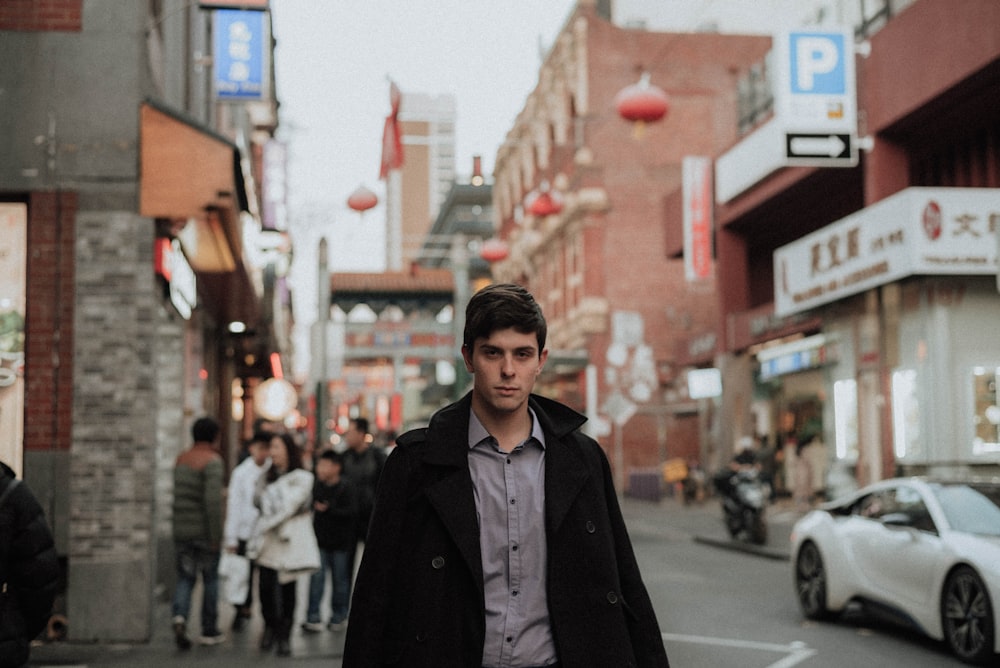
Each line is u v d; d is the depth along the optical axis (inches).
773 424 1182.9
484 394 110.0
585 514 109.8
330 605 434.0
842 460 846.5
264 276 858.1
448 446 109.3
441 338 1450.5
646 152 1736.0
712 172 1172.5
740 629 390.3
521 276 2288.4
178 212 395.9
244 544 385.7
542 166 2026.3
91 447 384.8
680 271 1718.8
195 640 378.9
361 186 606.5
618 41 1748.3
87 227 393.1
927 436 707.4
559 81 1877.5
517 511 108.7
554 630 106.0
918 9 725.9
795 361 996.6
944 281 704.4
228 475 818.8
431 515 108.1
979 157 776.9
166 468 522.6
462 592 106.2
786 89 781.3
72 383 387.2
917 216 684.1
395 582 107.7
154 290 395.5
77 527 380.8
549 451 111.0
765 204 1050.1
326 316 738.8
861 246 757.3
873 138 789.2
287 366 1552.7
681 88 1754.4
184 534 364.8
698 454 1660.9
